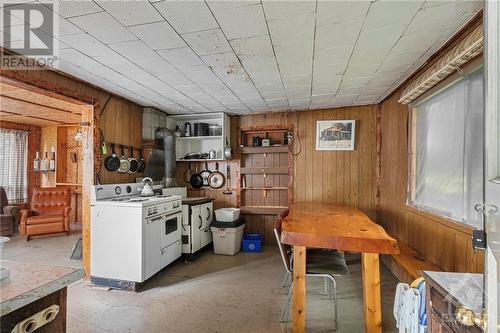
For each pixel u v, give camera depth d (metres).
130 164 3.51
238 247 3.99
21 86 2.27
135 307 2.33
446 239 2.12
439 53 2.12
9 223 4.71
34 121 5.04
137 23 1.68
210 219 4.11
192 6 1.51
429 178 2.46
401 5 1.52
